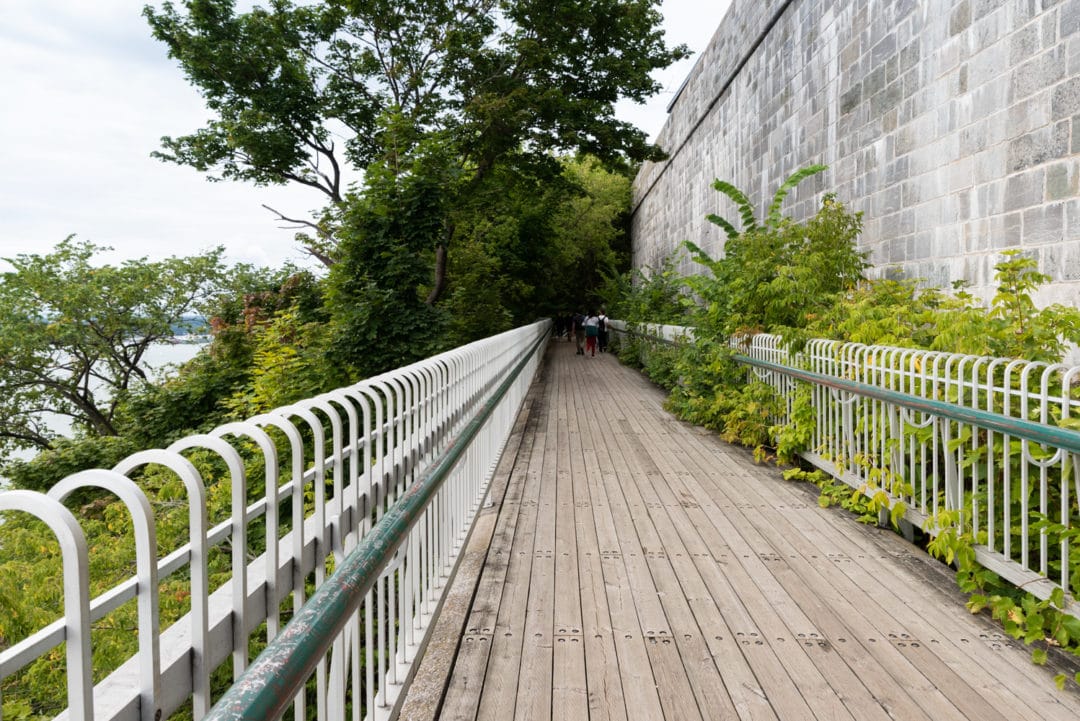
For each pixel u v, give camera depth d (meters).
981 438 3.81
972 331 3.99
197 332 29.77
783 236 8.20
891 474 4.43
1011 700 2.57
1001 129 5.83
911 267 7.41
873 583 3.74
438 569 3.52
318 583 2.20
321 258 17.94
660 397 12.12
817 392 5.96
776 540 4.49
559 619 3.33
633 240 38.84
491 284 21.53
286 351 11.55
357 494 2.57
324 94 19.05
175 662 1.39
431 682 2.72
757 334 7.75
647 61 18.41
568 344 32.34
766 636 3.12
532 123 17.12
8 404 26.23
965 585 3.42
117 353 28.56
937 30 6.84
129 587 1.22
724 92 16.58
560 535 4.62
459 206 17.14
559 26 16.94
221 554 6.57
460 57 16.94
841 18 9.27
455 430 4.55
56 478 17.14
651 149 19.02
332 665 2.05
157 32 18.22
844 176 9.22
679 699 2.61
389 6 16.72
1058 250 5.16
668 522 4.90
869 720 2.45
